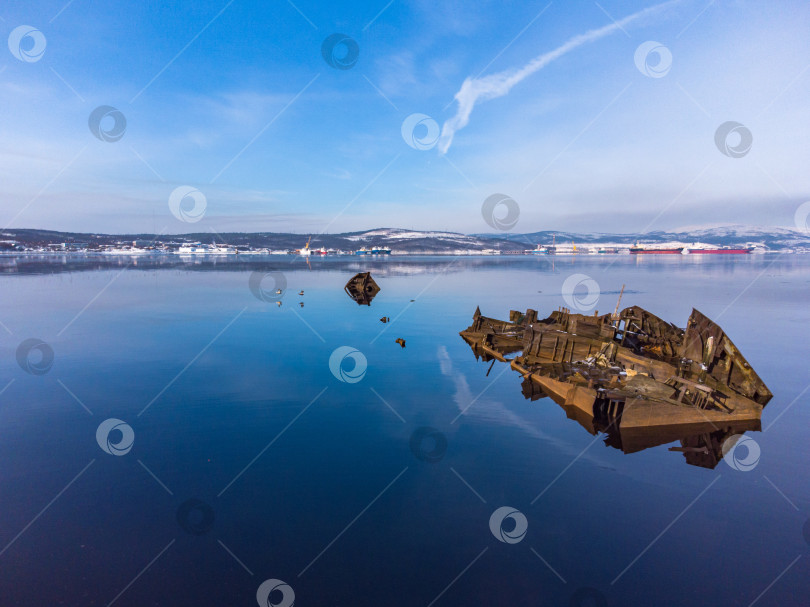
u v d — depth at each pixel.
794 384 25.97
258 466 15.80
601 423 19.94
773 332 41.84
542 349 29.66
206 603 9.50
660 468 15.96
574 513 13.14
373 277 122.50
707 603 9.70
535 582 10.24
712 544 11.80
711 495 14.23
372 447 17.47
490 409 21.80
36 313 53.09
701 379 22.14
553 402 22.94
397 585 10.09
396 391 24.58
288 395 23.66
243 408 21.73
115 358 31.58
